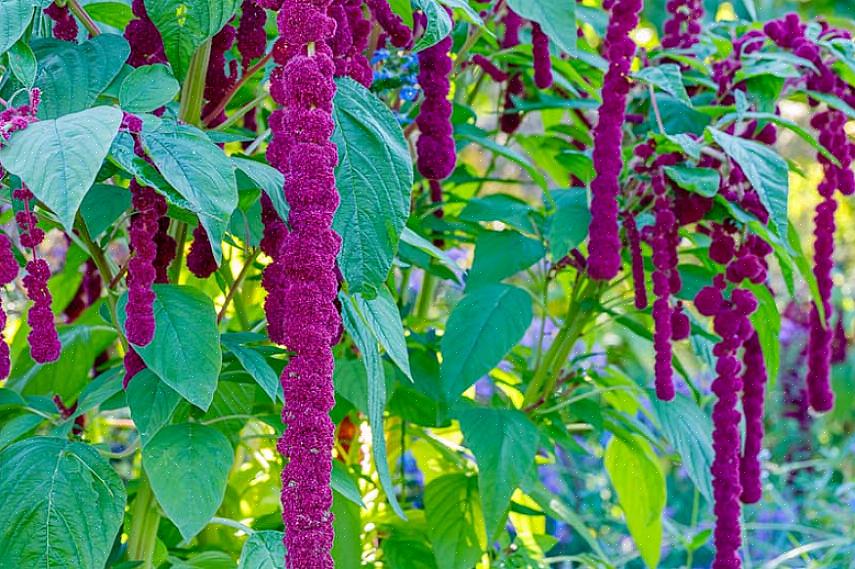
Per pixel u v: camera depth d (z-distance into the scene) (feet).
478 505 4.61
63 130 3.28
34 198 3.54
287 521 3.25
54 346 3.43
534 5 3.93
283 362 4.10
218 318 3.98
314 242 3.27
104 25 4.36
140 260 3.47
